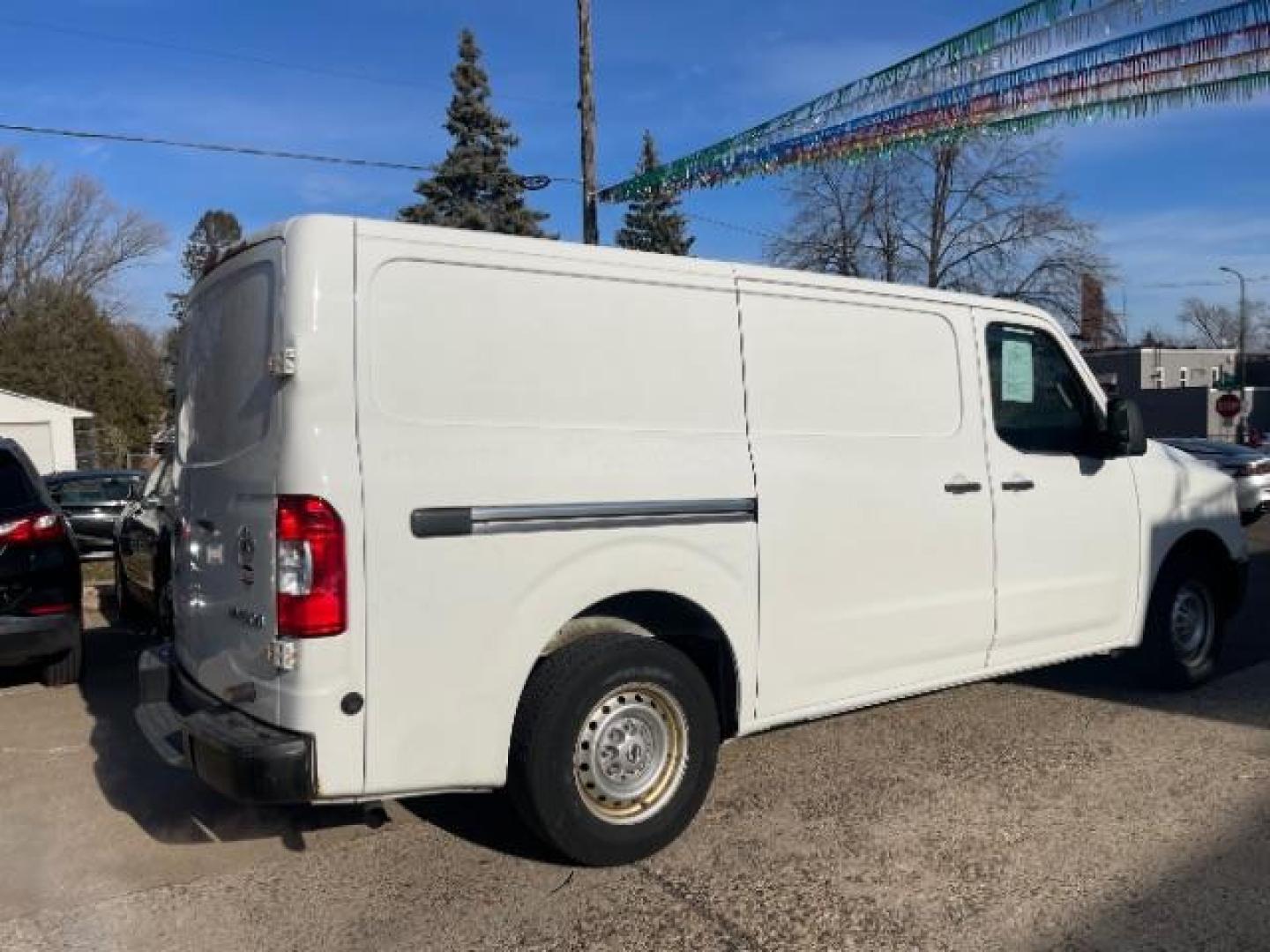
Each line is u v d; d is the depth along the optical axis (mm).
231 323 3984
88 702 6652
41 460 35188
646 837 4039
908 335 5000
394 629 3541
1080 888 3789
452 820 4531
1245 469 16203
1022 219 31375
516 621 3771
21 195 54281
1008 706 6020
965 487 5098
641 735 4098
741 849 4160
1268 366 64625
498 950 3453
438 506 3605
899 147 8820
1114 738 5422
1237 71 6609
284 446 3482
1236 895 3723
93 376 49781
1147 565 5957
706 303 4332
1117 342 39375
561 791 3865
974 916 3607
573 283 3982
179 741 3975
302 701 3457
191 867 4125
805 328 4629
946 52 7898
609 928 3572
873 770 4996
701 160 11008
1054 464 5516
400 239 3633
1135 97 7145
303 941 3541
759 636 4414
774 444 4465
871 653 4781
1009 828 4309
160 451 7836
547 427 3873
